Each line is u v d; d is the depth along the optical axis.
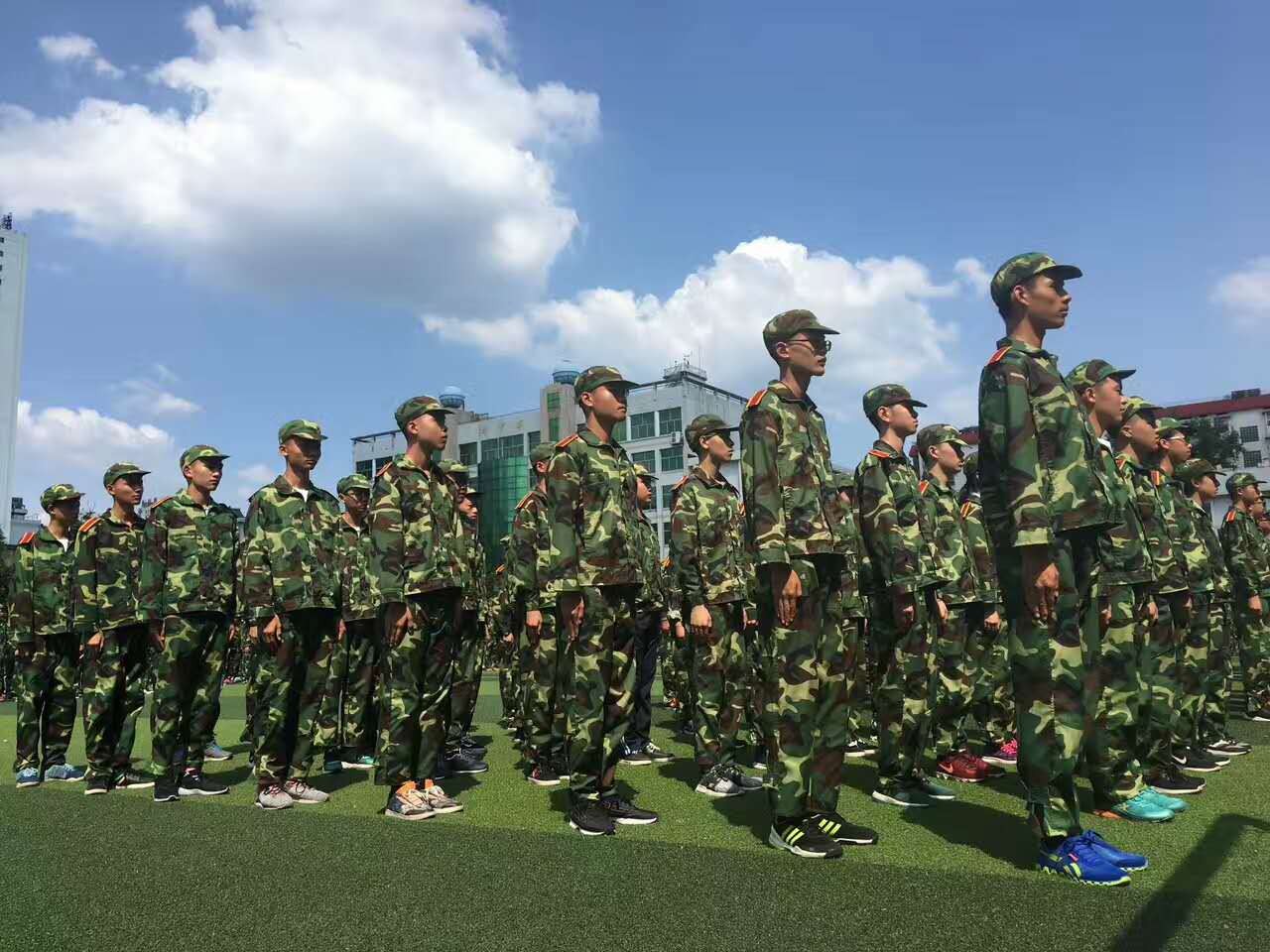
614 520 4.65
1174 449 6.40
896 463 5.31
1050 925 2.69
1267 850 3.53
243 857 3.91
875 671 5.01
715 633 5.68
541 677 6.10
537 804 5.15
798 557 3.97
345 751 7.31
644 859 3.68
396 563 4.91
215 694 6.19
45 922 3.06
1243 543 7.94
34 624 6.58
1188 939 2.54
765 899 3.04
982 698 6.29
